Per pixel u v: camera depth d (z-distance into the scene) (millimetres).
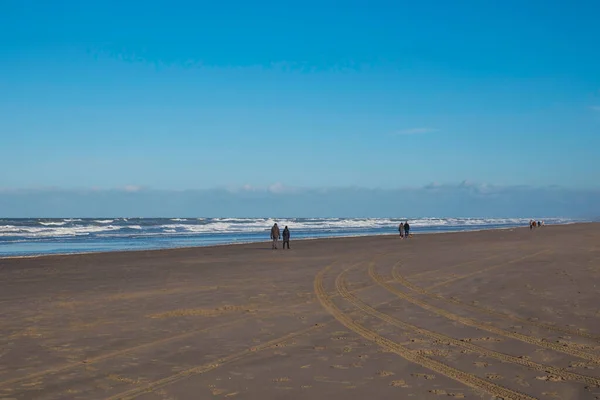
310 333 10336
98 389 7035
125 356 8711
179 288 17188
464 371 7715
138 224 100875
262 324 11242
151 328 10930
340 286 17125
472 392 6809
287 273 21359
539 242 40344
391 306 13266
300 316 12102
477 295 14656
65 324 11398
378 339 9766
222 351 9000
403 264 24016
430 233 68812
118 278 20344
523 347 9055
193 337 10078
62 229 79062
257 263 26297
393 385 7117
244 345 9422
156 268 24281
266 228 93250
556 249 31625
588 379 7293
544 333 10078
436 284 17094
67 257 30906
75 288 17438
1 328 11016
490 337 9805
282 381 7332
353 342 9562
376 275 19953
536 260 24312
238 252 34594
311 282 18297
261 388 7035
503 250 31719
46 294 16078
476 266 22250
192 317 12109
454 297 14445
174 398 6664
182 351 9016
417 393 6797
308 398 6645
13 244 47594
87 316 12320
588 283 16438
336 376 7539
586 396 6625
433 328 10656
